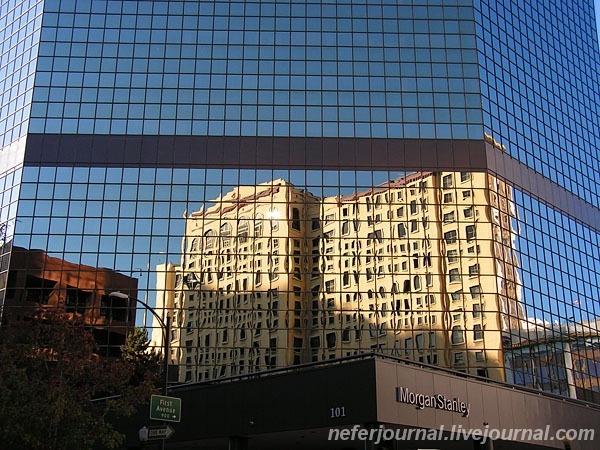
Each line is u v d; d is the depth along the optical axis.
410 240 61.06
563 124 75.88
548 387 60.97
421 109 65.44
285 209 61.75
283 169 62.94
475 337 58.44
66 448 28.22
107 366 32.16
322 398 35.31
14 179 63.78
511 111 69.62
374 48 67.56
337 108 65.12
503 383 42.28
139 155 63.62
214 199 62.28
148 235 61.34
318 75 66.31
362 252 60.56
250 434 37.56
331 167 63.06
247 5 68.81
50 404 28.27
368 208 61.94
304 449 43.53
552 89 76.25
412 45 67.81
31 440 26.92
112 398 40.31
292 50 67.25
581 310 67.94
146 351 57.78
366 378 33.97
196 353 57.81
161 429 28.03
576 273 69.62
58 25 68.31
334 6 68.94
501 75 70.19
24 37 69.69
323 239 60.94
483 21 70.62
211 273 60.16
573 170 74.88
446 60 67.44
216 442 40.81
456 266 60.44
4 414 26.94
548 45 78.06
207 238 61.16
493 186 64.00
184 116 64.81
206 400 39.94
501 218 63.53
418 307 59.06
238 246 60.81
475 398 39.25
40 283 60.06
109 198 62.41
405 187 62.66
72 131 64.50
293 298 59.12
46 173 63.22
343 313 58.84
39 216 61.91
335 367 35.41
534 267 65.19
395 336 58.19
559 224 70.06
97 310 59.25
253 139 63.97
